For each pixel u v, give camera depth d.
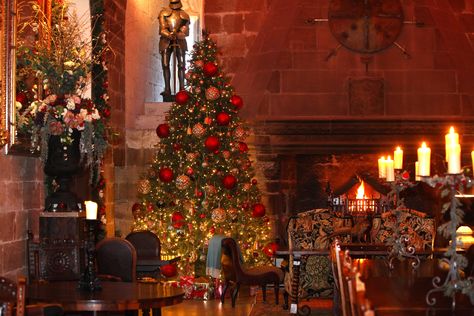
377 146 14.40
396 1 14.55
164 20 15.12
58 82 8.71
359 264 7.93
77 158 8.79
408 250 8.48
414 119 14.34
